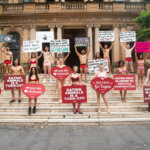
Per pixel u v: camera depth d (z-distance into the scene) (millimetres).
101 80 6438
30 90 6340
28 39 17047
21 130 5281
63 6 16812
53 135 4820
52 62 16094
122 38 9656
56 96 8266
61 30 16984
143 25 14602
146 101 6582
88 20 16812
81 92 6305
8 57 10695
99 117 6254
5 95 8352
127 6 17203
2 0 19625
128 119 5996
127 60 10156
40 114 6301
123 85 7121
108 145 4105
